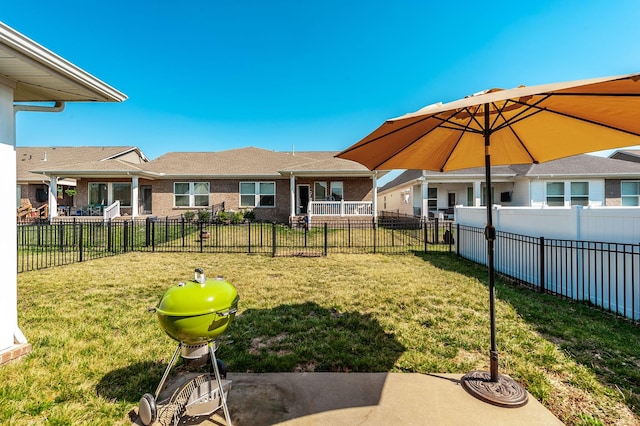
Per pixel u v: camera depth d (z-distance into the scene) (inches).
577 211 189.0
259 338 134.0
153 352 120.6
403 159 137.9
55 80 117.4
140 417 81.4
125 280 239.1
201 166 767.1
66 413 84.5
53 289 213.5
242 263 311.7
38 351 120.6
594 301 174.6
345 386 97.3
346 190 724.0
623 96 74.2
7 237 115.2
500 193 699.4
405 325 147.6
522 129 114.5
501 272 268.1
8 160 116.0
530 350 120.1
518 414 83.1
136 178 666.2
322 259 334.6
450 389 95.5
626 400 88.8
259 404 88.0
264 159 824.3
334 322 151.8
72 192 858.8
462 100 72.2
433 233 513.3
